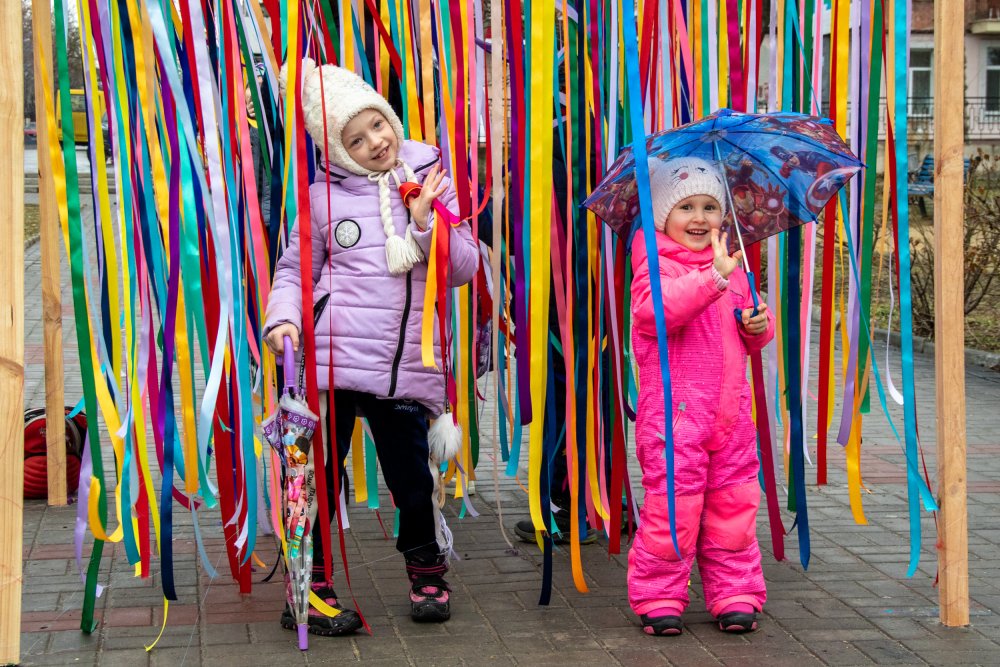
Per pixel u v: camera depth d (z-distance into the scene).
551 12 3.05
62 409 4.16
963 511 2.99
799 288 3.30
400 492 2.96
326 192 2.94
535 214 3.07
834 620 3.05
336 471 2.86
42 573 3.39
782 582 3.38
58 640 2.85
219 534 3.83
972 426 6.10
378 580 3.39
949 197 2.91
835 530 3.97
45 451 4.25
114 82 2.84
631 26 2.75
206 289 3.04
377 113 2.89
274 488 3.14
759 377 3.22
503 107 3.26
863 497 4.46
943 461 2.98
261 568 3.48
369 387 2.86
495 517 4.12
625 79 3.28
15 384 2.65
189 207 2.85
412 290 2.88
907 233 2.98
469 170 3.23
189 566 3.48
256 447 3.56
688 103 3.29
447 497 4.41
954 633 2.96
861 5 3.13
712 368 2.91
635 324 2.97
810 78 3.36
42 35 3.67
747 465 2.97
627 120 3.29
